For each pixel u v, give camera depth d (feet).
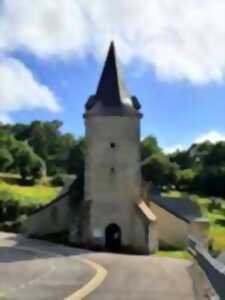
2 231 200.44
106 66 171.53
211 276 50.52
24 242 163.12
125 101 167.63
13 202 224.74
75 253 137.90
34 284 77.97
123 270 100.63
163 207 176.24
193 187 380.78
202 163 459.73
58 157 516.32
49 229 182.19
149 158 397.39
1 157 380.99
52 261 116.57
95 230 163.63
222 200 347.56
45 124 568.82
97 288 73.87
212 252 96.32
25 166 361.92
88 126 167.63
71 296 65.67
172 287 75.31
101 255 135.74
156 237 160.45
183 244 173.58
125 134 165.99
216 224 256.93
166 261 123.44
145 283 80.23
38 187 331.16
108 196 165.17
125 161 165.68
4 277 86.69
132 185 165.58
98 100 167.53
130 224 163.84
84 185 170.91
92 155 166.61
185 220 175.01
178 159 491.31
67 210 182.50
